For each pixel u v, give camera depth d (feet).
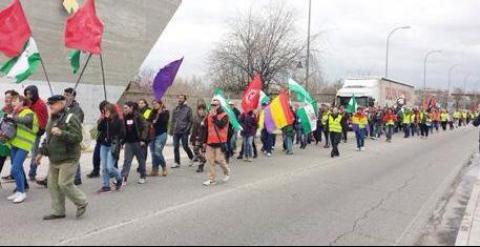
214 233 22.88
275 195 32.30
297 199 31.14
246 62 131.64
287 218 26.12
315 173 42.75
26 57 38.88
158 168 39.27
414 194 34.09
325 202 30.50
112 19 104.58
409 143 81.10
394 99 132.05
